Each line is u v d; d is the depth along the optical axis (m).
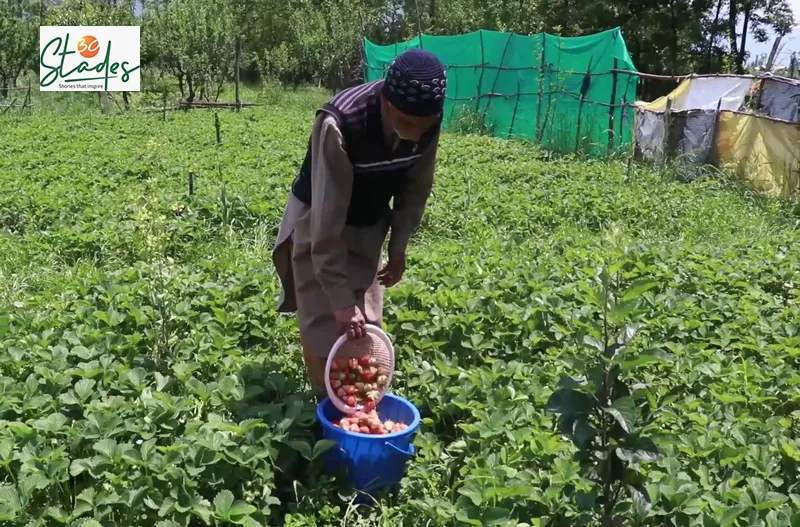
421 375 4.40
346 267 3.54
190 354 4.70
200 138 15.78
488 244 7.65
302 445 3.50
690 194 11.15
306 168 3.77
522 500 3.33
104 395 4.01
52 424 3.63
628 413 2.37
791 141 11.14
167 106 25.92
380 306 4.07
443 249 7.48
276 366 4.60
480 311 5.40
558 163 13.95
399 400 3.90
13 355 4.50
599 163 14.07
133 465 3.38
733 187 11.98
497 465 3.55
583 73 16.31
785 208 10.93
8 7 29.73
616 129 15.51
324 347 3.89
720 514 3.12
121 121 20.00
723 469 3.62
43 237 7.67
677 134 13.35
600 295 2.50
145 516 3.22
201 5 28.88
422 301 5.61
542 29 28.72
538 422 3.92
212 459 3.38
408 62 3.13
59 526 3.13
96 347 4.57
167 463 3.32
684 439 3.76
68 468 3.42
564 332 5.06
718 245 8.64
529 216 9.43
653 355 2.45
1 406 3.82
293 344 5.02
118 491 3.27
